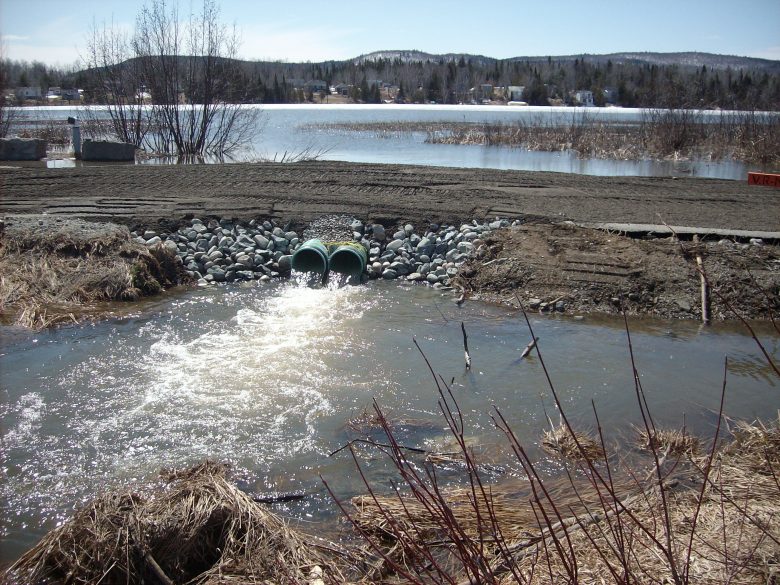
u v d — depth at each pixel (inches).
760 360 324.2
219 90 1041.5
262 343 334.0
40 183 584.1
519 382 294.7
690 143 1150.3
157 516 175.5
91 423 253.8
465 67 5521.7
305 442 242.4
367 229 494.9
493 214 510.0
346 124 1929.1
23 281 384.8
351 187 582.2
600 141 1227.9
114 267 409.4
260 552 169.3
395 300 406.9
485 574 116.3
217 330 351.3
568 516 181.3
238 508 180.1
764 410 271.0
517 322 370.6
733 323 372.2
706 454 225.3
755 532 159.2
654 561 148.9
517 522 181.8
